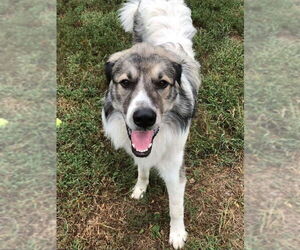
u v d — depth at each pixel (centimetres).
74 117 91
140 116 56
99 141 86
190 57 79
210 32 113
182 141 66
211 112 91
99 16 118
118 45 108
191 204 76
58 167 81
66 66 103
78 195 78
